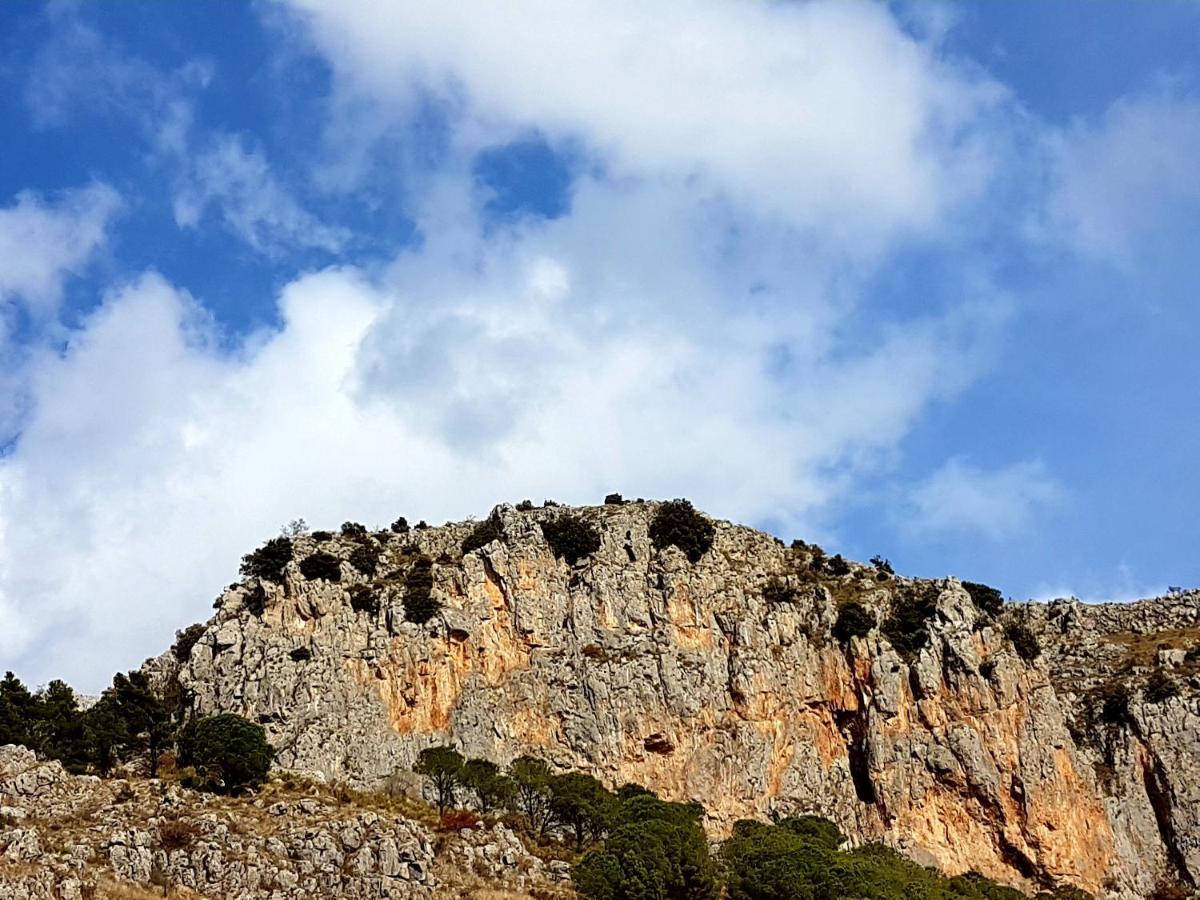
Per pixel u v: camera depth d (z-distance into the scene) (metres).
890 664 176.25
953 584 185.00
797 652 178.00
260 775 137.75
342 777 156.25
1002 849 168.50
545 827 146.50
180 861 109.81
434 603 172.50
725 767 166.75
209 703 163.12
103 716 139.62
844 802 170.50
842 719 177.50
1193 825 173.88
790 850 131.62
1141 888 169.88
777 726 172.38
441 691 167.50
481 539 182.62
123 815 117.06
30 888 99.25
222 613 172.62
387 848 117.62
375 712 163.62
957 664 176.25
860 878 126.06
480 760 152.88
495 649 172.25
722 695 172.38
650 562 181.12
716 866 133.00
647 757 166.38
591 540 181.38
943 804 170.38
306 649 167.25
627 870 122.44
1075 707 190.50
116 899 102.38
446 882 119.62
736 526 196.38
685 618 176.62
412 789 153.00
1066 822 169.25
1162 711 183.25
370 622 171.00
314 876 113.56
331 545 182.62
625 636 174.12
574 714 167.62
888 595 186.75
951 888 148.50
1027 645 181.62
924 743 172.62
